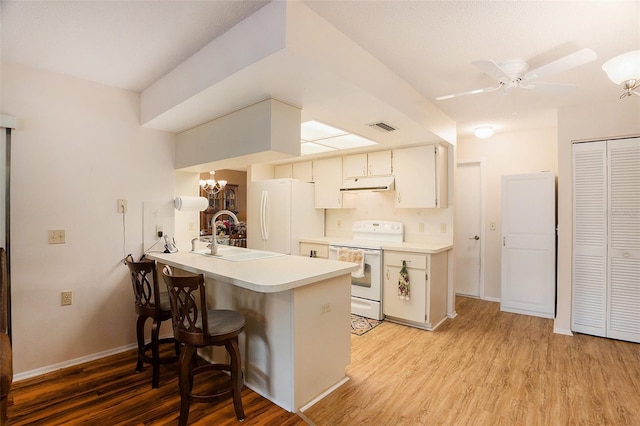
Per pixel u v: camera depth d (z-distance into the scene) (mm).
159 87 2639
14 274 2330
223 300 2527
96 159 2705
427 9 1721
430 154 3758
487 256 4551
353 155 4406
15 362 2338
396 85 2521
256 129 2354
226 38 1935
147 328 3021
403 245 3752
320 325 2178
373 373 2492
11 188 2314
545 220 3811
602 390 2252
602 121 3121
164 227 3150
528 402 2111
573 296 3307
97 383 2303
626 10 1710
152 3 1660
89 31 1928
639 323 3023
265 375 2168
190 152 3027
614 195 3104
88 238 2666
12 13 1741
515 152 4328
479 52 2176
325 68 1816
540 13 1749
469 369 2557
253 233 4863
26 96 2373
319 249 4324
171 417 1934
